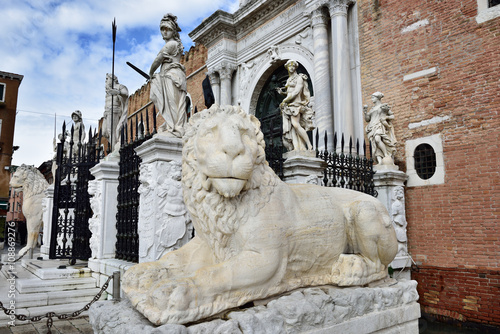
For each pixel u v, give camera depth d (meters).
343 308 2.62
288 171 5.95
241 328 2.13
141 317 2.20
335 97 9.58
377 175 7.76
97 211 6.04
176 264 2.70
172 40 5.19
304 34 11.12
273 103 12.80
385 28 9.24
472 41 7.65
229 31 13.75
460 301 7.08
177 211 4.53
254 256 2.40
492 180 7.05
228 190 2.27
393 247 3.10
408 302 3.21
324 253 2.86
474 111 7.46
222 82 13.69
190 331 2.00
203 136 2.40
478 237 7.13
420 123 8.30
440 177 7.82
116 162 6.07
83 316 5.00
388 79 9.03
